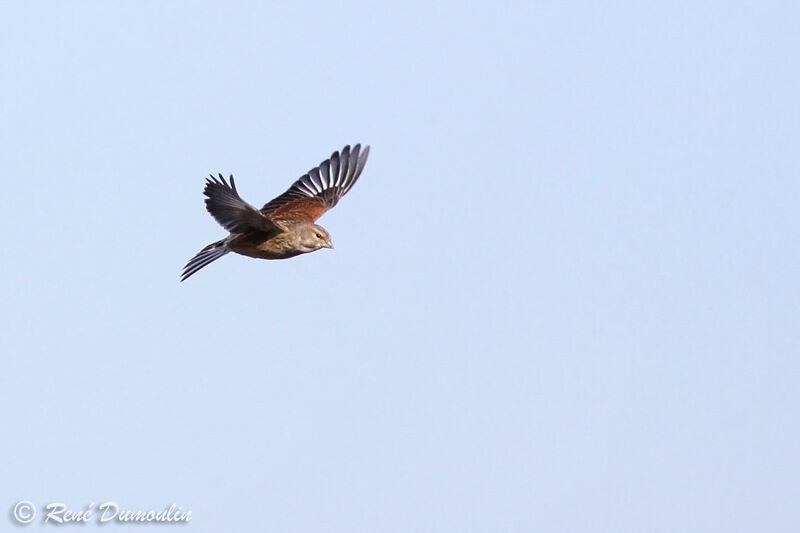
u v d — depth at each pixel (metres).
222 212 16.80
